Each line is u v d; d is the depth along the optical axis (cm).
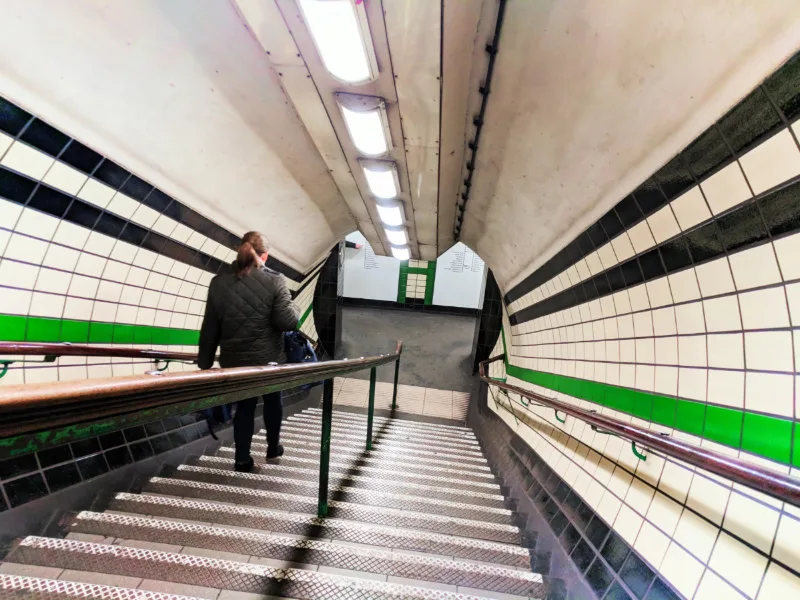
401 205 343
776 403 107
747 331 119
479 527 184
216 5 155
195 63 181
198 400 76
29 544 130
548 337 333
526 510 214
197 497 192
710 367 133
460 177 300
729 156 119
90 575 123
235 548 145
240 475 217
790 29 95
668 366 156
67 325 212
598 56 141
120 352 208
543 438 271
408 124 213
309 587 123
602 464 184
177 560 128
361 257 1141
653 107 139
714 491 120
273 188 306
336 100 194
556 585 148
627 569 135
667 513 133
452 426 562
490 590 139
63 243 198
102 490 186
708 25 108
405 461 295
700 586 111
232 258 339
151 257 256
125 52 162
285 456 256
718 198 126
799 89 96
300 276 557
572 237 241
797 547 93
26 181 171
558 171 212
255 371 95
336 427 400
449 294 1140
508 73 179
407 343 875
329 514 181
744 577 102
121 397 55
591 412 164
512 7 150
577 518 176
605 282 212
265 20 148
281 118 235
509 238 353
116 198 213
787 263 105
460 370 746
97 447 199
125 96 179
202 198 265
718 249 129
